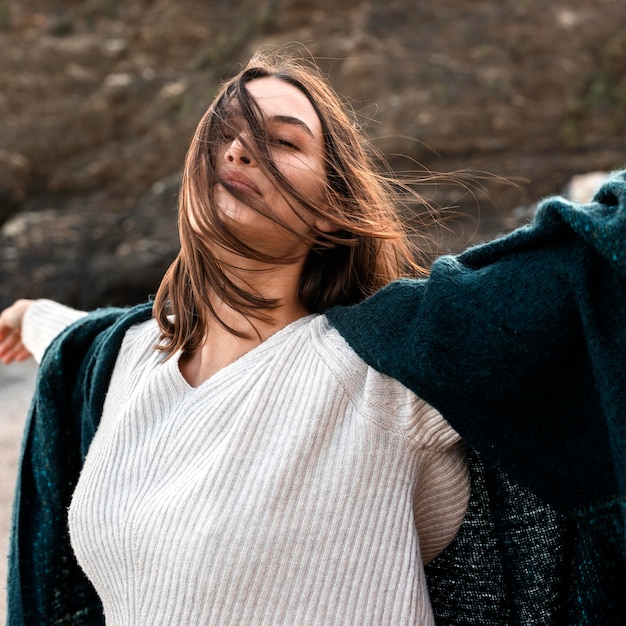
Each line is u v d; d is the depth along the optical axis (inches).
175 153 350.0
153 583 39.0
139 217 308.8
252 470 39.4
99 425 47.4
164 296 48.7
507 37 365.7
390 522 39.4
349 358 41.3
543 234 38.0
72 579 52.1
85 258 293.4
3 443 164.6
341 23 383.9
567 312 36.7
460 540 45.3
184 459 41.2
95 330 54.0
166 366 45.0
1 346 64.1
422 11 380.2
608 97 342.6
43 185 351.9
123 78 386.3
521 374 37.4
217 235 42.4
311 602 38.2
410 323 40.6
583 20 374.6
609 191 36.7
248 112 42.7
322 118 45.4
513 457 38.6
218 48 393.1
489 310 38.0
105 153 358.3
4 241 308.3
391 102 335.3
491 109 333.4
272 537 38.2
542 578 42.7
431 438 40.1
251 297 44.3
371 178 48.3
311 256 47.1
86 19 428.1
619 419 34.3
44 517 52.3
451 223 275.1
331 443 40.0
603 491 37.4
